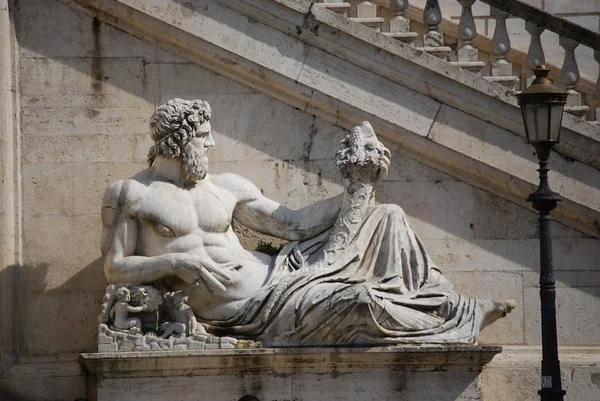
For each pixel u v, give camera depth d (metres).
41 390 31.11
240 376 29.45
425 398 29.56
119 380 29.27
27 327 31.41
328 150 31.81
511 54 34.09
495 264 31.81
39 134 31.67
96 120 31.75
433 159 31.75
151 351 29.08
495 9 32.12
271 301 29.41
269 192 31.75
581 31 32.03
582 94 33.22
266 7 31.44
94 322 31.47
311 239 30.58
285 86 31.61
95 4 31.70
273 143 31.81
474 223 31.81
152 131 29.97
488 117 31.52
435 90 31.50
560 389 28.31
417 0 36.78
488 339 31.84
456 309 29.91
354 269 29.75
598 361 31.50
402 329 29.41
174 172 30.09
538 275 31.81
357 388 29.53
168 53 31.94
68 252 31.55
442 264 31.75
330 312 29.02
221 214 30.05
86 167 31.67
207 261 29.48
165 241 29.72
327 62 31.61
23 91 31.73
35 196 31.58
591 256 31.88
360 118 31.58
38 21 31.84
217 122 31.81
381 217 30.16
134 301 29.30
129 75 31.84
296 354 29.22
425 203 31.78
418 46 33.75
